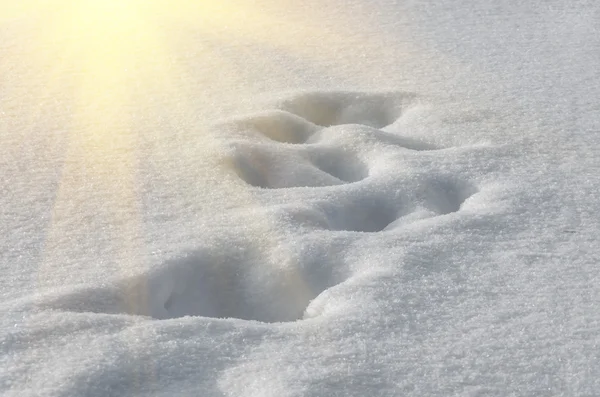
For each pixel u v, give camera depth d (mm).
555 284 4047
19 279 4066
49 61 5242
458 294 4020
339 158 4617
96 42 5438
